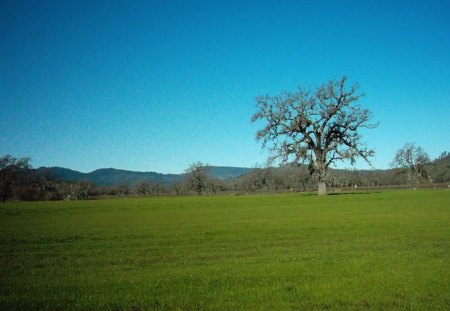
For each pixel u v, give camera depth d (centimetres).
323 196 6900
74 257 1802
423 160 13050
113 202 7944
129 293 1166
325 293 1133
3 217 4381
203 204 6228
